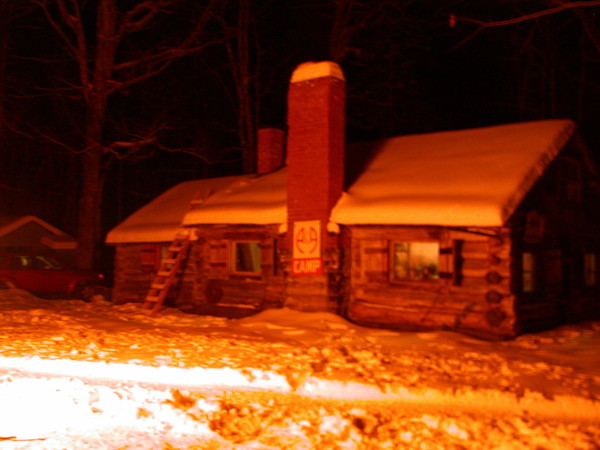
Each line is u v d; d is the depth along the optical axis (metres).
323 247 15.27
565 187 17.05
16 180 39.47
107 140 32.69
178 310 18.23
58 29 24.61
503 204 12.90
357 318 15.04
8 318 15.36
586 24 22.17
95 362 10.04
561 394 8.23
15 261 22.16
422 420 7.08
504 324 13.02
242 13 28.14
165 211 21.34
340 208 15.21
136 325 14.67
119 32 24.14
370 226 14.80
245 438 6.48
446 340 12.41
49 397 7.99
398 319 14.41
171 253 18.36
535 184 14.96
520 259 13.74
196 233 18.27
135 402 7.79
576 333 13.70
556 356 10.97
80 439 6.41
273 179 18.92
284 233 16.25
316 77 15.66
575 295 16.92
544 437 6.48
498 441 6.37
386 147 17.88
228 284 17.53
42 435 6.55
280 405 7.81
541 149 14.45
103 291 23.45
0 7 27.72
